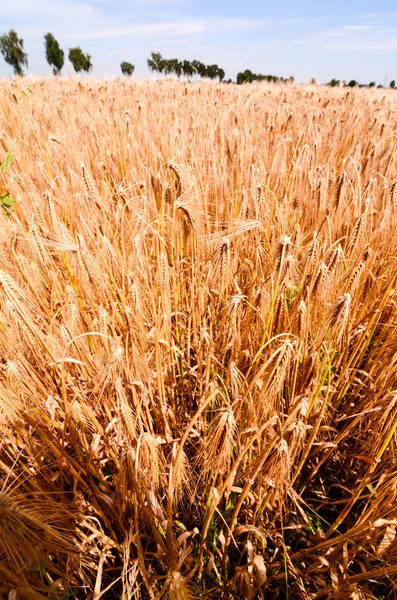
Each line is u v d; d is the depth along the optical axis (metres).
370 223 3.65
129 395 2.30
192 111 8.40
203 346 2.81
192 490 2.21
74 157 5.03
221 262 2.62
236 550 2.22
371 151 5.14
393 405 1.80
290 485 2.08
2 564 1.51
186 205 2.81
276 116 8.37
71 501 2.11
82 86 13.08
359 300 3.12
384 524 1.83
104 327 2.28
